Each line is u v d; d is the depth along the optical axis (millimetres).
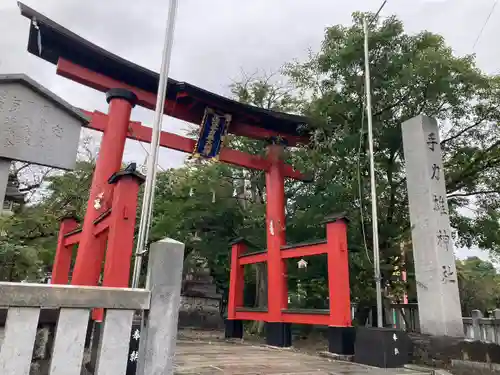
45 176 14414
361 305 15445
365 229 13305
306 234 15211
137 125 11664
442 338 8562
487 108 13016
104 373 3094
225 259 20750
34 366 3426
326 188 13391
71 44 10375
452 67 11844
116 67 11125
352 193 13031
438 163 10430
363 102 11781
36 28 9578
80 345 3010
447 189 14359
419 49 13000
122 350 3201
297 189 17328
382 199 14383
